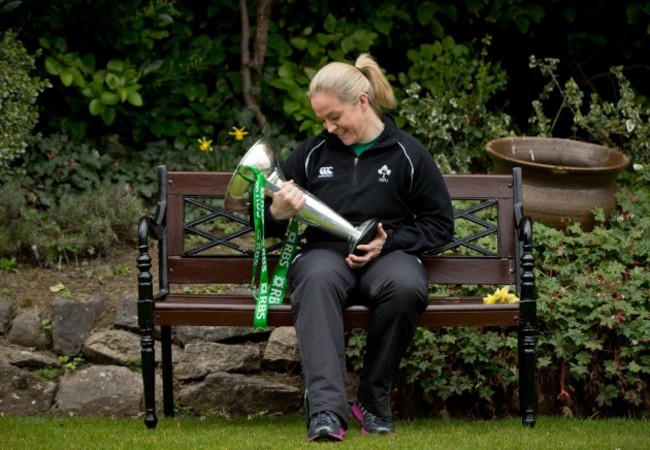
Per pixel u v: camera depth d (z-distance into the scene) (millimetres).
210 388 10000
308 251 8750
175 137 14094
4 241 11547
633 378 9789
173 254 9531
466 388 9711
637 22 14828
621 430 8938
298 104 14086
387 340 8336
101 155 13742
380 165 8875
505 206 9594
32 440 8211
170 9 13867
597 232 11000
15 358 10156
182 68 13930
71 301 10609
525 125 15992
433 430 8789
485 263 9539
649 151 13570
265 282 8516
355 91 8672
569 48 15320
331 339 8117
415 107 13977
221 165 13555
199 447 7867
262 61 14531
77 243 11750
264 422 9328
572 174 11250
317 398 7953
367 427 8445
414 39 15398
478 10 14992
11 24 13484
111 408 9867
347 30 14547
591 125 14781
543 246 10922
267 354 10305
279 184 8773
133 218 12367
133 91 13250
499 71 15297
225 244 9586
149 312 8523
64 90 13656
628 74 15617
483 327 10109
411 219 9117
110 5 13539
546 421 9359
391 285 8281
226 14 14914
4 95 12219
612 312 9922
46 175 13008
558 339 9852
